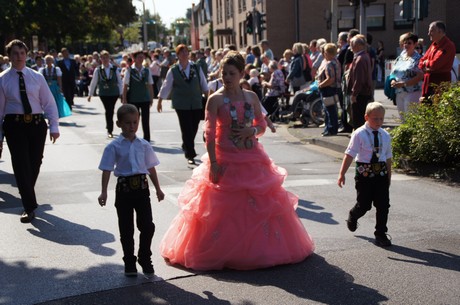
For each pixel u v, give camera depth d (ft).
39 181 29.60
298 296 15.19
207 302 14.89
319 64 49.93
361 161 19.12
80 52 220.02
